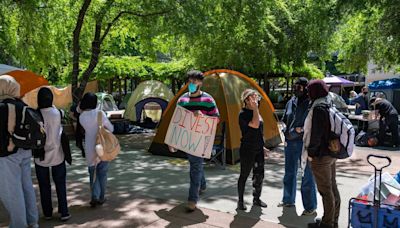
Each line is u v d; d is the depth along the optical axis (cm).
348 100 2103
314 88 442
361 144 1141
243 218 513
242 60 1708
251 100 533
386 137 1122
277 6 1678
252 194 606
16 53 1239
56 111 491
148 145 1108
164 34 1295
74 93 1222
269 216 521
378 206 410
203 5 1123
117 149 535
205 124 538
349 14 1395
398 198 417
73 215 525
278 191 637
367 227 416
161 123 950
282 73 2250
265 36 1722
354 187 661
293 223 496
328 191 445
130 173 758
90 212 536
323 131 431
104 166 556
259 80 2564
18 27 1183
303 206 536
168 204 570
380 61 1633
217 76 898
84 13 1180
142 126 1552
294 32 1802
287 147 545
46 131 479
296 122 531
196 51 1744
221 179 713
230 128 845
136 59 2345
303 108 526
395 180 460
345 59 1838
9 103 422
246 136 536
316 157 439
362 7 1293
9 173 423
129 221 502
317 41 1806
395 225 401
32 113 434
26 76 854
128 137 1277
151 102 1611
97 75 1983
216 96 873
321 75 2220
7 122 416
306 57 1883
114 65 2058
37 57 1259
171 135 555
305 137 460
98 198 554
